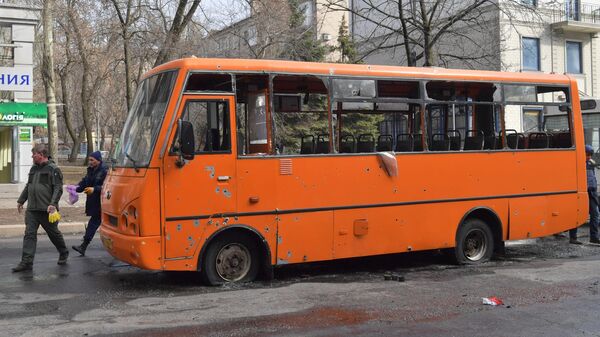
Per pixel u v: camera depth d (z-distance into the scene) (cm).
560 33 3023
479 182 932
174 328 584
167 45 2025
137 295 722
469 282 812
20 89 2041
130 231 716
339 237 815
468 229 937
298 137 829
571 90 1042
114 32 2277
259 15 2119
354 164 828
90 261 959
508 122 977
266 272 782
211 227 734
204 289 748
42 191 881
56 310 650
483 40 2228
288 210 779
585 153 1069
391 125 890
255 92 803
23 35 2038
